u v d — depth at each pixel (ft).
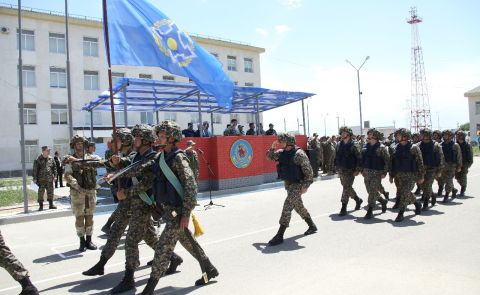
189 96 57.62
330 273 16.85
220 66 34.76
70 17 117.60
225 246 22.65
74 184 22.88
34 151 112.88
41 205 41.06
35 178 41.11
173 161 15.01
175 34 30.48
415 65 183.21
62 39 118.21
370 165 28.81
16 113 110.63
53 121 115.96
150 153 16.53
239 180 52.54
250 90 57.41
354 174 30.12
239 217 32.40
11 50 109.50
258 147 55.36
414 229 24.58
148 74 130.00
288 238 23.76
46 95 114.73
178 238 15.30
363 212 31.50
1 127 108.27
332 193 44.39
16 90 110.52
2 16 108.68
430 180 31.81
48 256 22.88
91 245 24.00
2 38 108.37
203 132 61.16
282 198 43.60
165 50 29.53
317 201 38.60
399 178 28.09
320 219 29.25
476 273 16.24
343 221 28.12
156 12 29.58
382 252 19.72
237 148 52.60
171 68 30.22
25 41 112.68
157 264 14.71
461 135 38.29
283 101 69.15
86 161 19.45
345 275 16.51
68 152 117.39
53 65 115.96
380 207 33.53
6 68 108.88
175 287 16.21
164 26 29.76
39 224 34.78
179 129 15.37
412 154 27.68
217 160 50.52
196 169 28.43
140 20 28.30
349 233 24.18
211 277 16.52
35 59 113.39
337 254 19.71
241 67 155.12
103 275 18.67
